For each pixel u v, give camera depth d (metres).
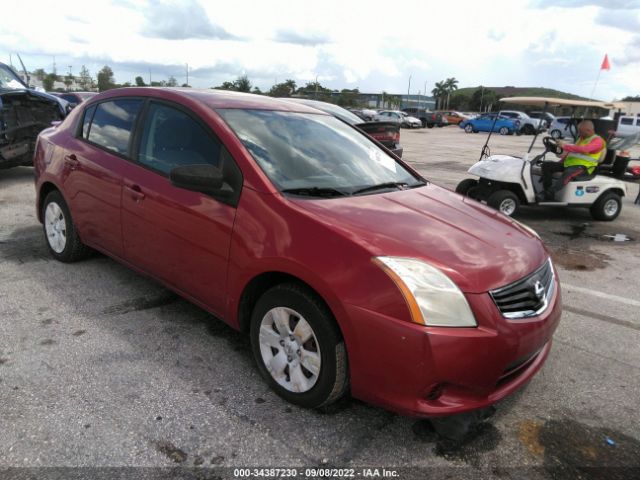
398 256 2.39
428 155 17.06
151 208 3.34
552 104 7.85
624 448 2.57
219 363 3.10
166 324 3.55
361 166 3.53
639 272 5.44
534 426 2.70
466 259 2.48
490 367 2.33
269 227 2.69
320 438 2.50
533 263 2.70
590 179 7.69
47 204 4.59
